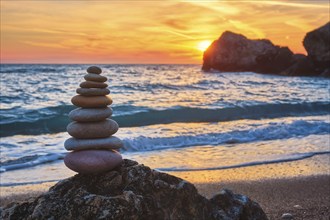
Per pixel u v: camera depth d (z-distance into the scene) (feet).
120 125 54.95
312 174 31.73
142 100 80.89
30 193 27.04
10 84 121.80
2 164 33.40
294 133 48.39
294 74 205.67
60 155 36.40
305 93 100.78
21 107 69.00
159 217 14.17
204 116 63.36
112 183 14.83
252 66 257.14
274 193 27.07
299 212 23.16
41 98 84.64
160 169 32.68
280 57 227.81
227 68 267.39
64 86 117.39
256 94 97.30
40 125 54.39
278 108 70.54
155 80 154.40
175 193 14.92
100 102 14.85
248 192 27.25
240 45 266.16
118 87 109.50
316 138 46.09
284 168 33.42
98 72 15.17
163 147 40.88
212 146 41.60
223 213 16.03
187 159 36.14
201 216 15.24
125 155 37.27
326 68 196.75
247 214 16.61
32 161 34.42
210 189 27.84
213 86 122.72
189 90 108.06
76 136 14.82
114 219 13.33
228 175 31.30
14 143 42.57
